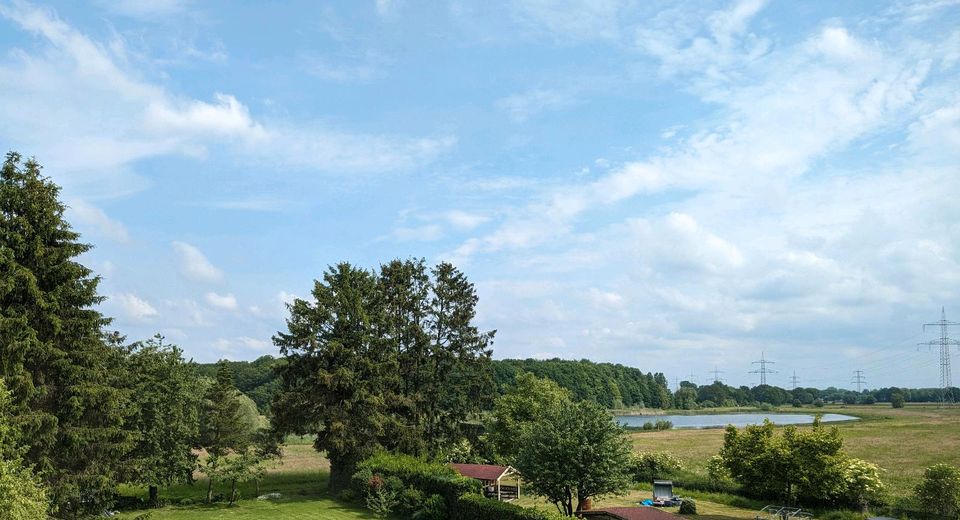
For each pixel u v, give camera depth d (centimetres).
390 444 5675
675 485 5447
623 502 4788
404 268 6444
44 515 2330
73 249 3484
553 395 6197
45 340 3372
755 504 4569
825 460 4047
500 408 6147
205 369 13512
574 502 4659
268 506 4806
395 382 5766
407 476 4541
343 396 5488
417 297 6356
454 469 4884
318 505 4825
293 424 5456
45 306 3291
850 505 4175
